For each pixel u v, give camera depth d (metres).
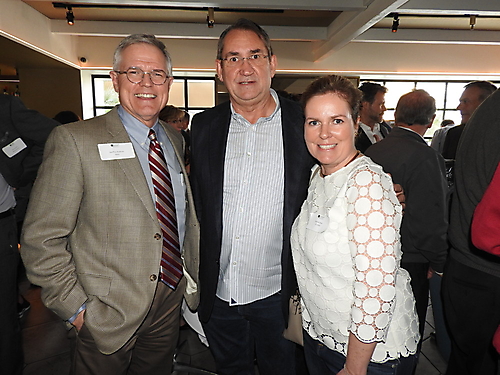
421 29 7.57
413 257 1.79
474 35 7.67
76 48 8.01
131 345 1.38
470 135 1.26
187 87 8.73
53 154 1.23
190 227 1.54
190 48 8.31
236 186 1.50
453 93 9.30
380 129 2.98
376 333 1.00
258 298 1.56
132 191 1.28
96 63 8.20
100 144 1.26
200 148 1.57
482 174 1.20
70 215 1.23
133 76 1.32
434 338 2.43
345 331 1.13
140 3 5.07
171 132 1.62
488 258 1.22
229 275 1.56
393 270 0.99
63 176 1.21
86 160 1.23
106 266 1.28
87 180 1.25
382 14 5.20
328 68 8.77
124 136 1.31
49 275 1.21
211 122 1.60
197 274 1.57
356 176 1.05
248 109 1.52
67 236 1.29
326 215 1.11
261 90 1.46
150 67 1.34
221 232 1.52
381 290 0.98
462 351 1.46
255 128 1.52
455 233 1.34
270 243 1.51
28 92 8.19
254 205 1.49
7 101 1.90
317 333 1.23
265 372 1.70
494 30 7.68
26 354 2.26
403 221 1.77
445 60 8.93
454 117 9.37
